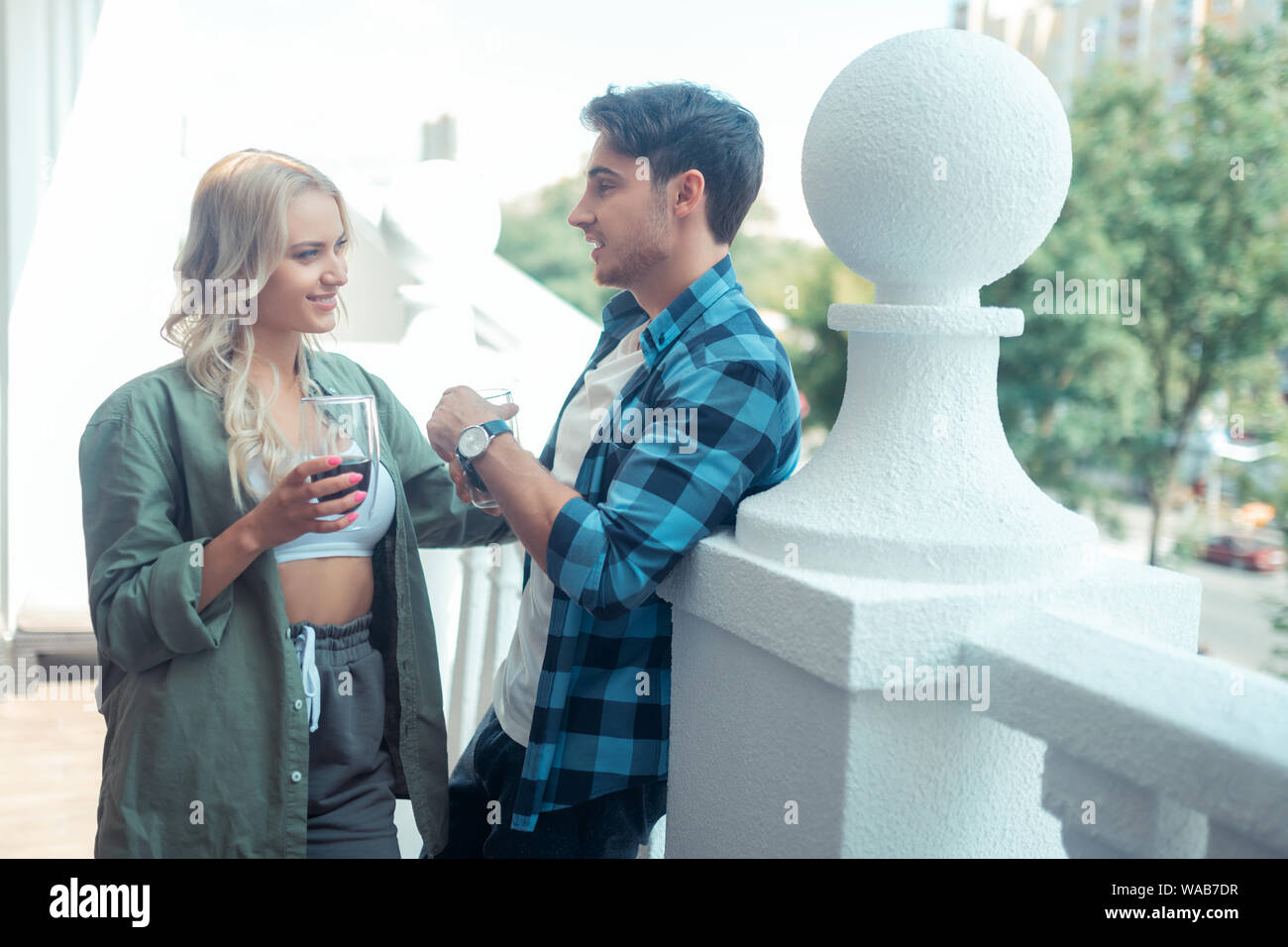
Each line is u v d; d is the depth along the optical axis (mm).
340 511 1216
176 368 1372
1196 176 13367
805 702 922
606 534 1083
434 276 2082
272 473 1334
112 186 3512
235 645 1291
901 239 932
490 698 1982
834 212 950
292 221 1333
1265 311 13039
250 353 1352
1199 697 715
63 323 3508
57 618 3531
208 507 1324
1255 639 12977
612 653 1238
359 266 3250
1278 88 13219
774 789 973
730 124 1248
